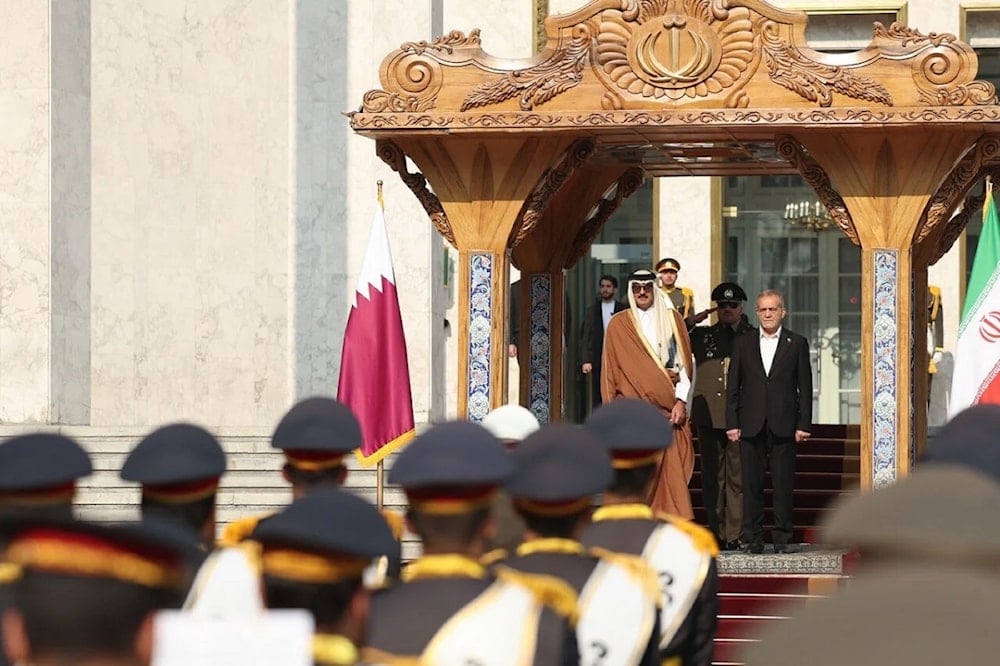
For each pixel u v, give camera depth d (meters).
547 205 33.56
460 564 10.64
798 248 58.06
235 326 52.66
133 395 51.06
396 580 10.91
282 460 43.12
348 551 8.68
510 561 12.79
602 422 15.35
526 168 33.06
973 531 4.77
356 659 8.88
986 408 9.18
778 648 4.32
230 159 52.69
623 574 13.06
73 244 49.47
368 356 32.72
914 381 33.59
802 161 32.22
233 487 42.69
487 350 33.22
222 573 12.66
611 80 31.86
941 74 30.70
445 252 55.22
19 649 6.75
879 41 30.95
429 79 32.38
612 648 13.05
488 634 10.40
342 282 52.84
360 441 15.47
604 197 38.38
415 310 52.09
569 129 31.80
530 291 38.25
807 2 56.28
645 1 31.75
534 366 38.22
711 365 35.34
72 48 49.53
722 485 35.50
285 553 8.76
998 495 4.98
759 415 33.94
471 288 33.28
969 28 56.31
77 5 49.78
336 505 8.84
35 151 48.34
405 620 10.46
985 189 36.50
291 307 52.97
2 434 47.03
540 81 32.06
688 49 31.59
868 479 32.00
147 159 51.41
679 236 56.94
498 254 33.19
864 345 32.12
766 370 34.09
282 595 8.77
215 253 52.47
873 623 4.29
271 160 53.09
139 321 51.19
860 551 4.93
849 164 32.06
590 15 31.98
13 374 48.22
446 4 56.78
